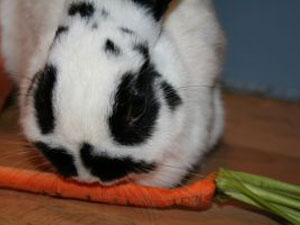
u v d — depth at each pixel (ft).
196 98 1.79
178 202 1.79
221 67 2.04
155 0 1.66
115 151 1.55
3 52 2.08
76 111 1.52
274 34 2.52
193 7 1.86
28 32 1.92
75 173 1.58
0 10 2.05
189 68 1.78
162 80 1.63
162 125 1.61
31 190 1.81
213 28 1.92
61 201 1.81
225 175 1.77
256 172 2.03
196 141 1.83
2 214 1.74
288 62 2.53
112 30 1.59
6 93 2.10
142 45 1.60
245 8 2.53
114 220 1.77
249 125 2.30
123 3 1.65
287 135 2.25
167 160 1.73
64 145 1.55
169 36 1.73
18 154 1.90
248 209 1.86
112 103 1.52
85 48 1.55
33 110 1.61
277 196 1.76
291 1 2.47
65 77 1.53
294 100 2.51
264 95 2.52
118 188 1.76
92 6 1.63
